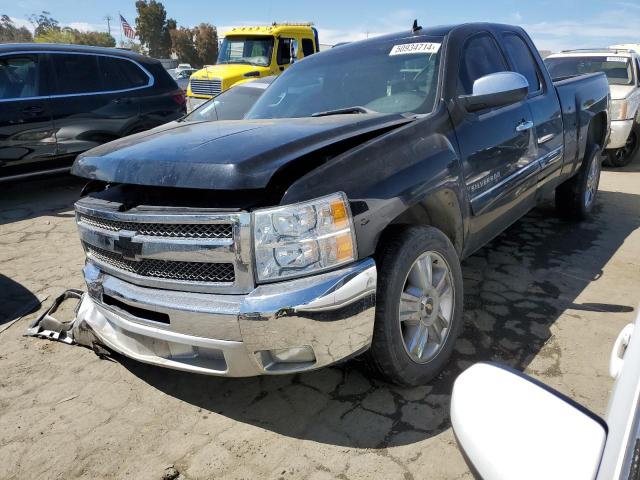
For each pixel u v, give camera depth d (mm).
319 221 2092
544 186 4109
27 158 6805
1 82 6574
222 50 13570
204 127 2881
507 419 1046
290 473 2150
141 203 2357
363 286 2158
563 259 4352
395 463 2172
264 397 2662
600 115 5281
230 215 2072
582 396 2529
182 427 2480
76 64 7266
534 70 4125
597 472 914
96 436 2445
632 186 7172
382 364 2416
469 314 3393
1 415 2627
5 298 4004
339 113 3156
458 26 3514
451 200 2811
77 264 4684
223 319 2094
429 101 3029
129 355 2508
